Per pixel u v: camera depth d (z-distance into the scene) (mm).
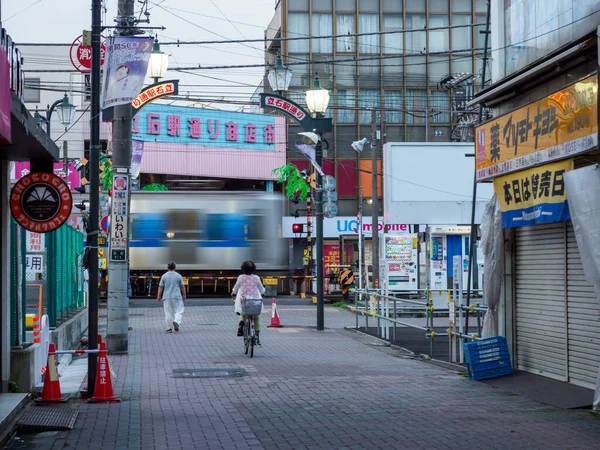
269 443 8883
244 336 17328
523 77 12914
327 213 25547
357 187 43844
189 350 18031
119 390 12609
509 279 14547
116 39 12844
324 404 11367
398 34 44594
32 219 11539
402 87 44531
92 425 9969
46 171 11914
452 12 44656
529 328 14023
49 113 21062
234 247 35562
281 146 43625
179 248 35375
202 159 41812
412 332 22250
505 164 13758
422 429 9570
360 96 44469
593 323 12031
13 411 10055
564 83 12281
